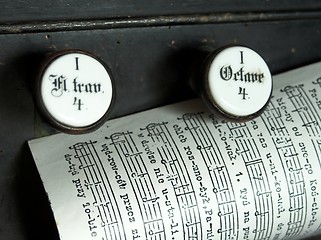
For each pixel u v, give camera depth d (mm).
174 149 293
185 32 312
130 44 305
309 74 327
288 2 326
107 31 301
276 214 300
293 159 301
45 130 296
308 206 305
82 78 270
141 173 285
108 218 277
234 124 303
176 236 286
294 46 331
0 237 294
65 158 288
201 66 291
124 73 305
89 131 272
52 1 292
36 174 295
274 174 297
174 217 284
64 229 272
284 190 298
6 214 295
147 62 308
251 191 293
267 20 323
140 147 292
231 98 284
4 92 290
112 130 299
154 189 283
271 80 290
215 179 290
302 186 301
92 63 272
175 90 313
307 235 323
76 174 283
